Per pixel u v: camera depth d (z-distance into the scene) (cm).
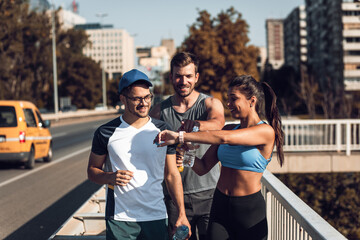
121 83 261
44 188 903
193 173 354
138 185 264
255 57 3300
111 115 6100
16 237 566
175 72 338
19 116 1122
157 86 8000
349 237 1184
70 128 3183
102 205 557
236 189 289
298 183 1363
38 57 6356
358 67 7425
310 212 261
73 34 7219
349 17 7450
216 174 364
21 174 1084
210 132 269
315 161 1149
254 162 282
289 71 6125
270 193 381
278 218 339
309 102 3128
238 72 2988
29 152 1145
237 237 292
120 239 268
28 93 6431
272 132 280
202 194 356
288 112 3172
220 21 3269
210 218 305
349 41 7406
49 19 6512
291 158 1142
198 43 3195
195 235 367
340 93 2503
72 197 816
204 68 3153
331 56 8231
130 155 265
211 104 351
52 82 7569
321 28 8825
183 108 354
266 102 302
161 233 272
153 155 267
